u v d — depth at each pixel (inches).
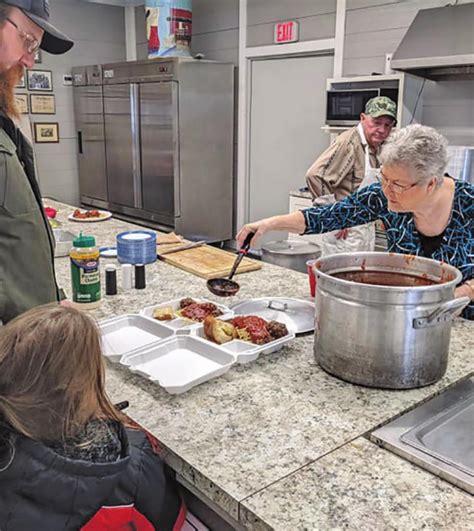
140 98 195.6
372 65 159.8
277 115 196.5
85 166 235.5
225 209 210.4
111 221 129.3
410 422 43.5
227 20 203.3
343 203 70.9
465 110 141.2
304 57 182.9
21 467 30.8
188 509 43.9
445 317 47.6
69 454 32.4
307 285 80.7
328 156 121.8
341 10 164.9
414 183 55.6
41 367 31.4
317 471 37.7
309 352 57.0
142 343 56.9
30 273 49.9
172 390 46.6
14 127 53.1
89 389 33.0
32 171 54.7
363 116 119.0
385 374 48.2
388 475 37.3
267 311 67.0
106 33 240.1
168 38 192.1
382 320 46.9
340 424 43.5
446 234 63.2
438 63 122.7
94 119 222.2
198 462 38.4
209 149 198.1
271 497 34.9
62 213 138.2
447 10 129.2
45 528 31.5
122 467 33.2
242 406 46.2
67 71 232.5
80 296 68.2
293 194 167.8
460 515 33.5
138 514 36.4
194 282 81.2
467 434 42.3
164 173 193.3
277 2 184.1
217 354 52.1
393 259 58.4
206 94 191.8
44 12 52.8
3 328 33.9
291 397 47.7
